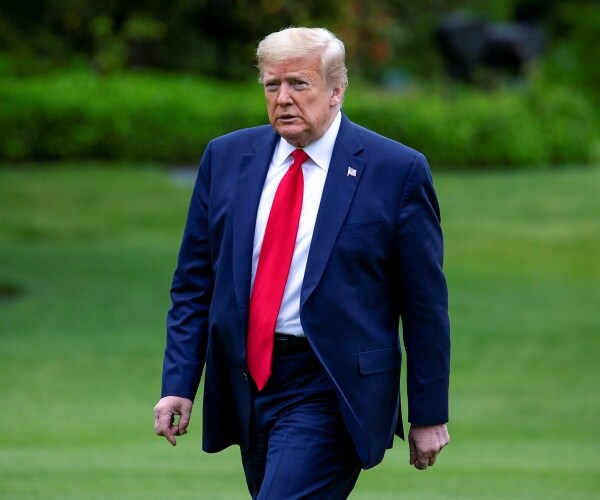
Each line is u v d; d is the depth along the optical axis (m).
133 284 30.86
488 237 37.97
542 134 49.72
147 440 18.81
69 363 24.55
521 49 59.09
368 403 8.77
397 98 49.16
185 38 52.94
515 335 27.73
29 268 31.80
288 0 47.78
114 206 38.81
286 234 8.84
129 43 51.75
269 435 8.95
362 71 53.00
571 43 84.12
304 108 8.74
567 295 31.67
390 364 8.91
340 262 8.75
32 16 53.12
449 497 14.73
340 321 8.73
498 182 45.22
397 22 57.53
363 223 8.79
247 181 9.04
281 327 8.83
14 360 24.55
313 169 8.96
